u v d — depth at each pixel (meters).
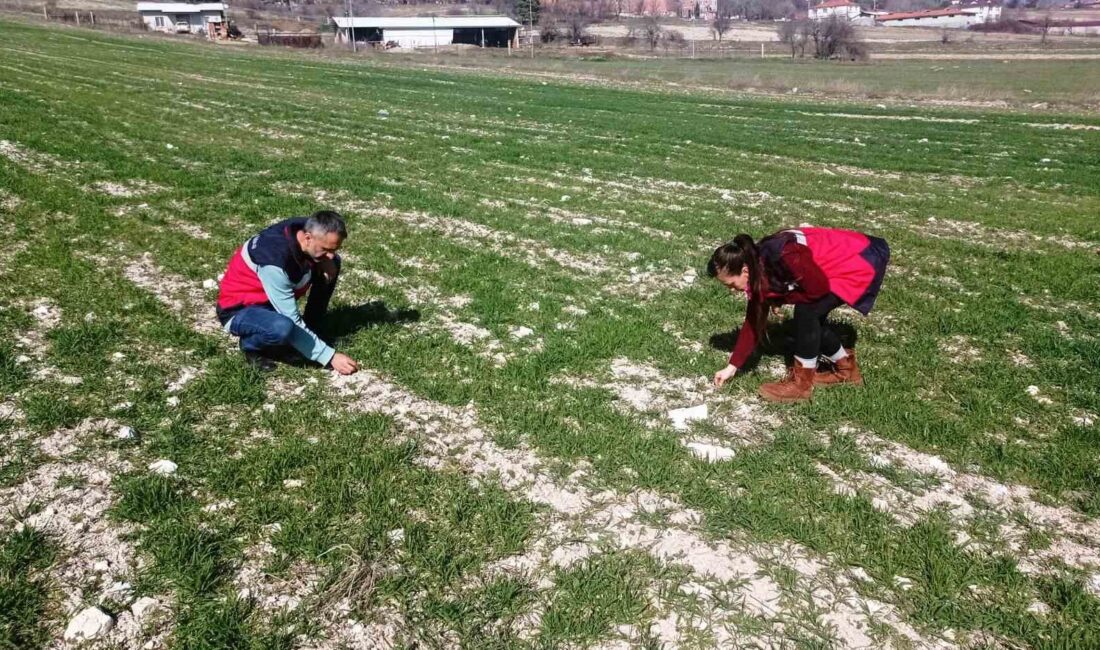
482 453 4.20
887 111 26.97
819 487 3.88
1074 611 3.05
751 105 28.28
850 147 17.92
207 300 6.38
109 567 3.21
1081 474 4.01
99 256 7.27
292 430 4.34
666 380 5.15
